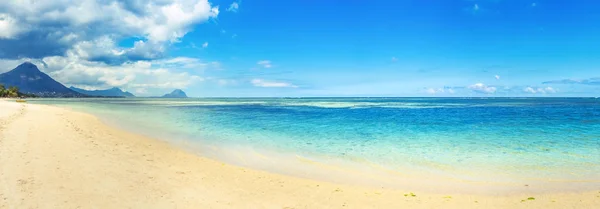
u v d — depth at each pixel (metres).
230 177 10.64
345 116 39.31
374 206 8.24
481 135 20.88
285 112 48.44
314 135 20.89
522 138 19.61
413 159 13.72
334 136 20.45
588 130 23.67
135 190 8.52
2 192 7.66
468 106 75.50
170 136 19.89
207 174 10.86
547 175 11.28
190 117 36.44
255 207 7.88
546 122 29.84
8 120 23.38
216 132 22.19
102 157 12.14
